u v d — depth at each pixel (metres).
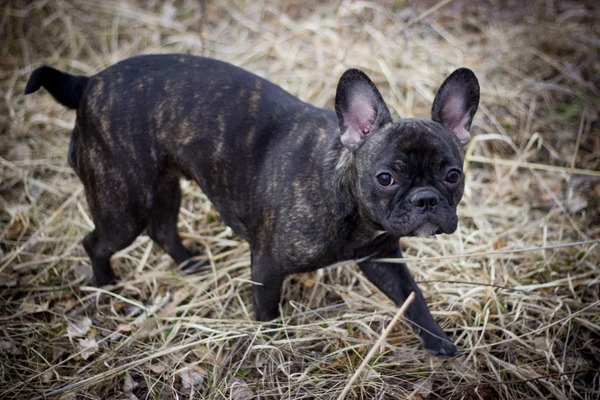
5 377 1.09
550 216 1.38
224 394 1.07
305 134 1.09
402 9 1.83
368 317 1.18
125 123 1.11
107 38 1.77
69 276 1.29
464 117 1.05
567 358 1.13
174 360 1.12
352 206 1.03
